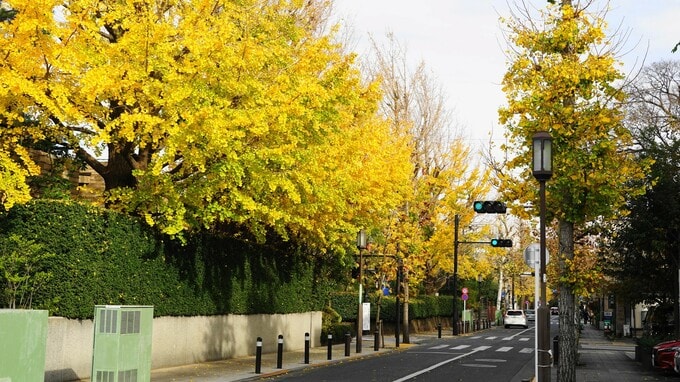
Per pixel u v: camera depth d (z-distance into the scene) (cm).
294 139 1662
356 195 2448
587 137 1473
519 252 6194
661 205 2459
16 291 1437
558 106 1473
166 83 1461
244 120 1478
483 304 7225
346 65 1880
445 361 2400
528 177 1576
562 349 1555
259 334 2534
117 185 1791
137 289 1769
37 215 1501
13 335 996
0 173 1291
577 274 1517
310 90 1616
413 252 3384
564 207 1499
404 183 2916
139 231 1778
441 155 4138
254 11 1698
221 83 1504
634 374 2067
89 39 1382
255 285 2486
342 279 3712
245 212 1780
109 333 1226
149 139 1527
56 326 1484
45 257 1481
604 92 1506
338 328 3350
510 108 1521
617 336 4938
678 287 2550
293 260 2833
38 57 1300
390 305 4438
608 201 1480
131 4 1462
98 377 1220
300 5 1825
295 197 1708
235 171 1546
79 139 1554
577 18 1521
